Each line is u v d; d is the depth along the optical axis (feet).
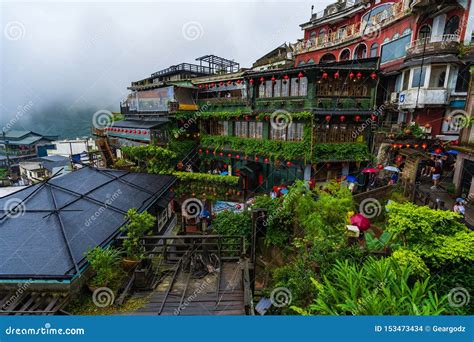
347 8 70.95
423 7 49.26
